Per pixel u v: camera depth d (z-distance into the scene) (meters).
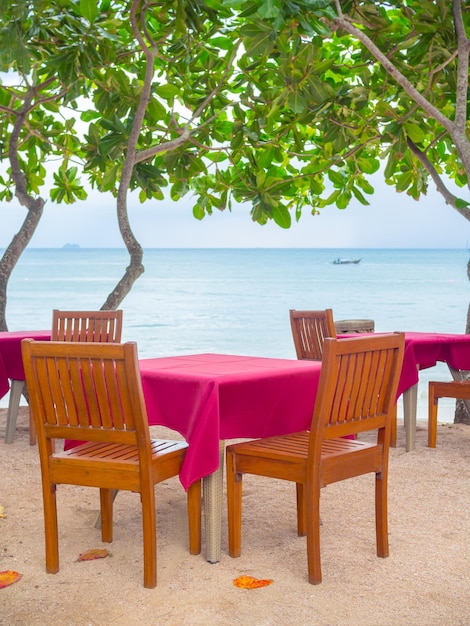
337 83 6.85
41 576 2.98
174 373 3.13
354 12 5.64
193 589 2.84
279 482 4.48
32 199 7.18
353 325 6.05
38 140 7.65
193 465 2.92
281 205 6.91
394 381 3.17
